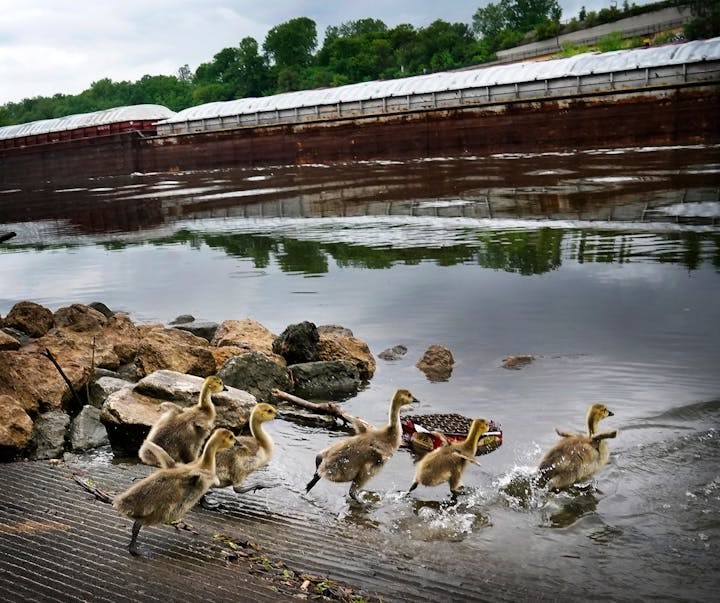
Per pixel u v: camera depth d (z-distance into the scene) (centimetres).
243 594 693
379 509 905
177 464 824
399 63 14650
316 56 17412
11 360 1266
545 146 6250
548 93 6272
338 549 802
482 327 1789
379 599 695
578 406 1231
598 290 2073
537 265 2439
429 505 914
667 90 5612
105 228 4388
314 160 7662
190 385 1154
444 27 15188
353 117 7288
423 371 1487
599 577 742
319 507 909
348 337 1552
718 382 1305
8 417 1087
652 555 782
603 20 13025
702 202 3388
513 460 1037
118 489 948
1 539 806
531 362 1498
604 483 949
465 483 973
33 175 9925
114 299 2370
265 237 3525
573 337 1659
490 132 6512
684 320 1730
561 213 3469
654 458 1009
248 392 1305
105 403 1109
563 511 888
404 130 7000
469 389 1359
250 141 8075
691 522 846
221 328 1688
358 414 1251
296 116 7819
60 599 679
